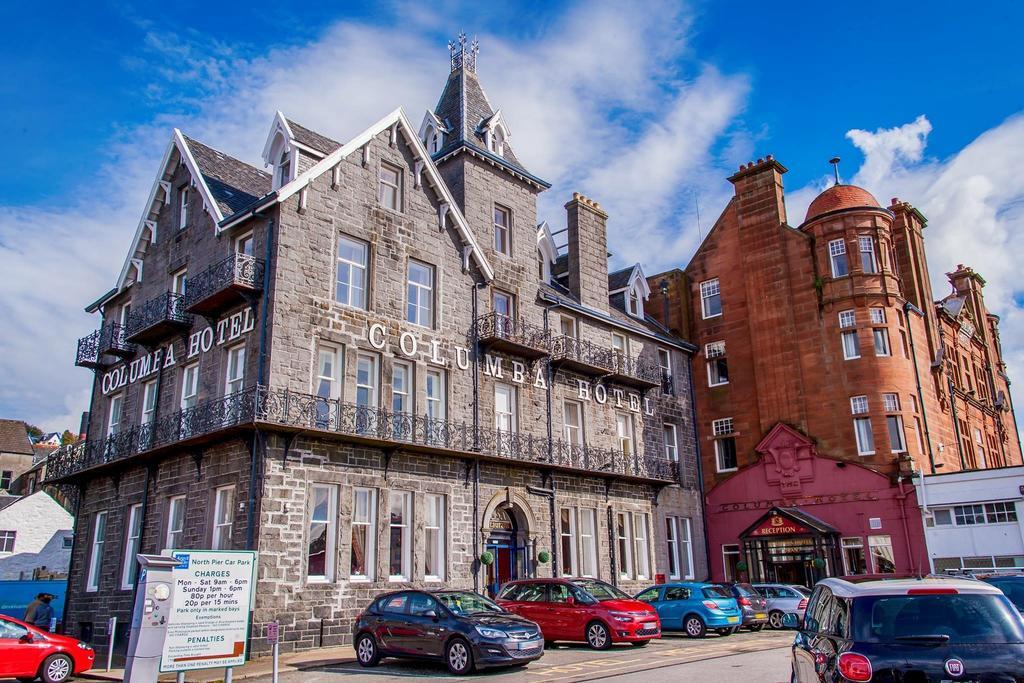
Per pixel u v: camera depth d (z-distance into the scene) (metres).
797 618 10.37
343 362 22.62
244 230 23.38
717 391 36.72
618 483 30.97
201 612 12.76
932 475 30.03
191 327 24.33
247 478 20.19
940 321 41.34
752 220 37.00
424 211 26.20
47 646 16.84
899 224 40.06
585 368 30.12
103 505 25.98
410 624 16.47
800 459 33.06
